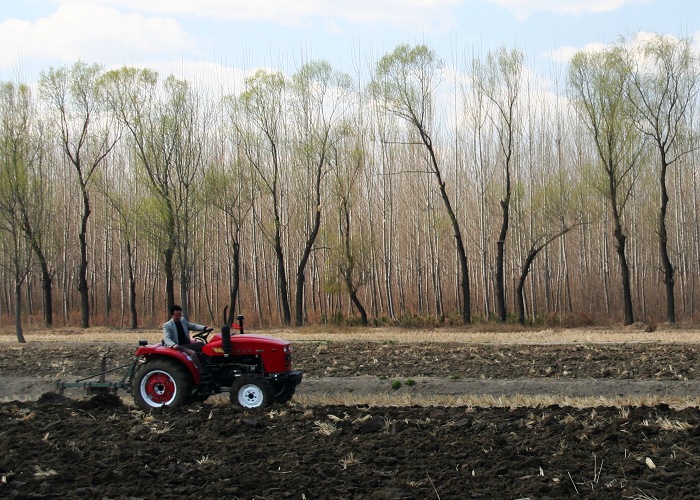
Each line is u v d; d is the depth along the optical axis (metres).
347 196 49.72
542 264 59.94
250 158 50.66
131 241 58.72
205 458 10.99
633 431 12.01
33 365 25.16
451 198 62.53
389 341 32.62
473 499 9.30
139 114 47.88
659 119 44.03
